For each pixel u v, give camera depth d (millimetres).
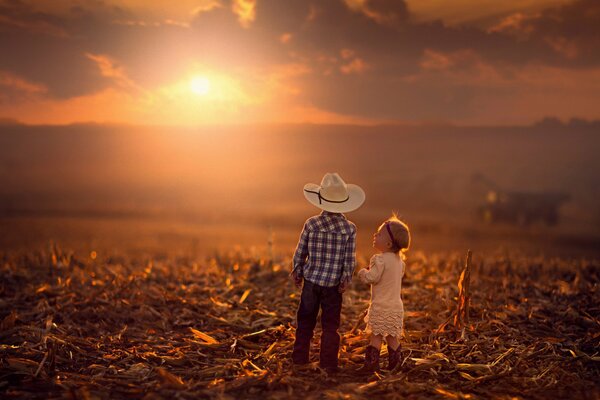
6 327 6211
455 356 5531
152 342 6094
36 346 5656
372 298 5215
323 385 4832
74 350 5684
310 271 5137
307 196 5188
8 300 7461
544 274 9273
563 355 5617
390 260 5133
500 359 5363
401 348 5715
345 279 5090
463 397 4477
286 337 6121
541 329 6453
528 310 7133
